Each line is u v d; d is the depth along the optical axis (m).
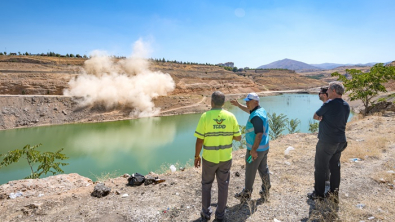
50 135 39.09
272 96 106.56
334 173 3.68
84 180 5.51
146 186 4.66
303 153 6.80
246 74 169.12
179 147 31.20
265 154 3.73
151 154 28.00
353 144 7.34
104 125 48.09
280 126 17.38
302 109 65.12
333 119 3.45
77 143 34.12
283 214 3.40
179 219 3.34
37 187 4.71
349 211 3.37
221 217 3.24
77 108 52.91
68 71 66.44
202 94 86.62
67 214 3.51
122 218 3.38
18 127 44.03
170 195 4.17
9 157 9.42
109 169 23.09
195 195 4.16
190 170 5.70
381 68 17.70
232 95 94.38
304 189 4.28
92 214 3.49
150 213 3.50
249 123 3.70
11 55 77.06
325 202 3.58
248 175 3.78
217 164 3.16
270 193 4.13
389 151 6.47
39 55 85.88
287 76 168.38
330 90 3.58
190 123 50.56
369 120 11.89
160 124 49.44
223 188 3.22
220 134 3.14
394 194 3.96
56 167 10.17
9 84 52.72
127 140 35.84
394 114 14.09
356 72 19.25
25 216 3.49
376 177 4.62
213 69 124.50
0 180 20.19
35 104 48.72
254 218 3.32
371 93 17.95
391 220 3.12
